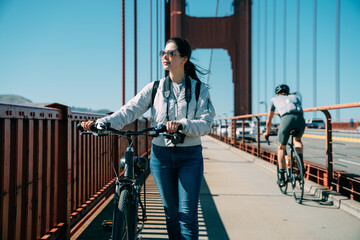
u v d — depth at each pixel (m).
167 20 13.27
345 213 3.34
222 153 10.41
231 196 4.19
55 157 2.27
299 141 3.94
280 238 2.64
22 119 1.75
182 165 1.75
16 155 1.67
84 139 2.95
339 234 2.72
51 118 2.14
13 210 1.66
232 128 13.05
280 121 3.94
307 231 2.80
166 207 1.84
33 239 1.94
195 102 1.76
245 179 5.47
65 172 2.36
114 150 4.35
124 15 6.76
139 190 1.88
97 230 2.80
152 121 1.84
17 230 1.69
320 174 4.76
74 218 2.58
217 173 6.13
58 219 2.34
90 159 3.19
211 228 2.92
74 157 2.62
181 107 1.76
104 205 3.63
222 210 3.52
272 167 6.27
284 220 3.13
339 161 7.69
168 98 1.78
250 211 3.47
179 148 1.73
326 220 3.11
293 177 3.99
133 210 1.69
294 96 3.93
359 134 3.90
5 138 1.56
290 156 4.08
